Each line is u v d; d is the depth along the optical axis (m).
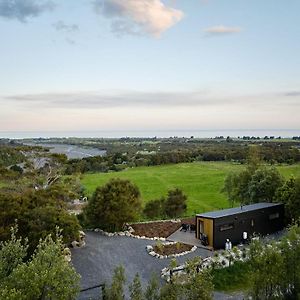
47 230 28.83
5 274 15.74
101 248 33.09
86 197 54.59
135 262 29.06
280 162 93.88
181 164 118.19
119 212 39.00
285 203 39.28
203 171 99.19
